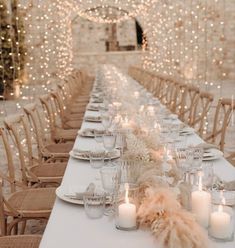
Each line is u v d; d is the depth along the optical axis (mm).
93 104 5902
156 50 17641
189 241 1561
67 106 7539
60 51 16594
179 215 1664
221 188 2254
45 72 16125
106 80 8352
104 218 1995
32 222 4062
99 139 3338
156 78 10078
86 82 14320
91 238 1808
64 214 2068
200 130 5195
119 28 20859
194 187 2014
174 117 4426
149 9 17922
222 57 17766
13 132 3619
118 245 1740
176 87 7438
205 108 5195
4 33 12930
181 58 17844
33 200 3104
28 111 4367
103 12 19734
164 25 17531
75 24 20609
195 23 17828
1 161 6211
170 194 1747
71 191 2324
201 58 18328
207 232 1778
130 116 3773
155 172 1919
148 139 2469
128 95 5570
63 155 4375
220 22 18172
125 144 2551
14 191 3453
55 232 1877
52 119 5648
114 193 2029
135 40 20938
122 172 2160
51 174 3807
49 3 15789
